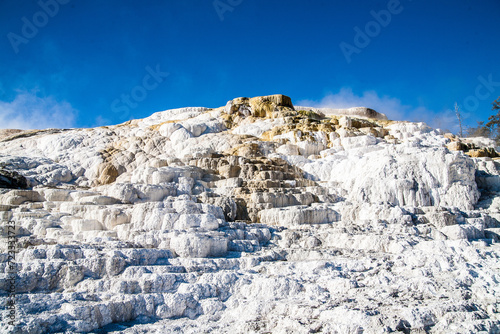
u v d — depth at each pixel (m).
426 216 11.01
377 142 19.97
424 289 6.14
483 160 15.91
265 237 10.09
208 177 15.36
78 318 5.39
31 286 6.23
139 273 6.76
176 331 5.43
